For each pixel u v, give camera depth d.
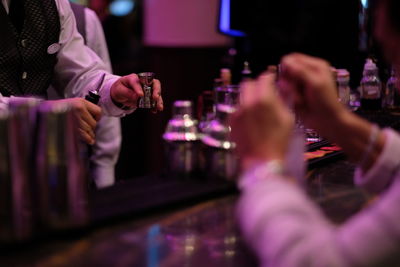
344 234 0.75
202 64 5.32
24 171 0.92
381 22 0.88
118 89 2.06
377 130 1.18
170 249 0.96
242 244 0.99
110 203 1.15
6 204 0.91
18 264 0.88
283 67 1.13
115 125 2.86
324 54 3.28
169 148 1.38
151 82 1.97
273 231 0.76
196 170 1.36
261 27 3.15
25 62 2.12
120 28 4.98
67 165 0.96
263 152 0.83
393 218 0.73
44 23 2.16
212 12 5.28
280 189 0.79
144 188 1.27
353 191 1.34
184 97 5.29
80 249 0.95
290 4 3.19
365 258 0.72
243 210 0.81
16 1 2.09
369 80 2.71
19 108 0.93
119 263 0.89
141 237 1.01
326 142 1.84
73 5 2.79
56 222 0.97
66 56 2.27
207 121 2.18
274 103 0.85
